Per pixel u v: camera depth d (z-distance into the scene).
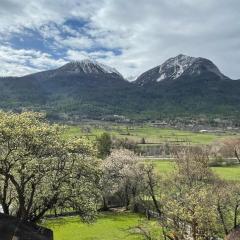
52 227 90.19
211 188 76.31
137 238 78.69
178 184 88.69
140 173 110.56
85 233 85.62
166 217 66.25
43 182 47.69
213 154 194.88
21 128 44.38
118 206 119.44
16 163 45.34
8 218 40.06
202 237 57.78
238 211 78.81
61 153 47.09
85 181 48.47
